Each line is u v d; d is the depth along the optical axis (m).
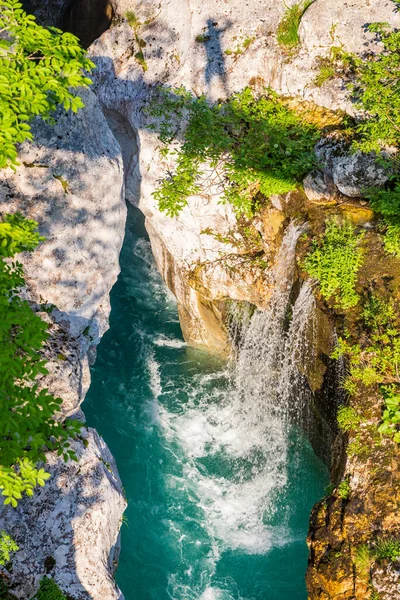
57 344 9.56
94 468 9.59
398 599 9.09
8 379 6.71
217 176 12.73
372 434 10.38
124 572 11.50
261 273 12.88
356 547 9.62
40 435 6.80
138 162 13.28
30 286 9.53
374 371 10.66
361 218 11.98
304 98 12.78
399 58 12.05
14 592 8.58
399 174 11.77
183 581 11.48
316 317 11.48
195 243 13.28
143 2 13.03
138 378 14.59
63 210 9.66
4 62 7.15
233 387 14.37
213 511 12.45
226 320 14.05
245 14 12.85
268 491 12.70
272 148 12.55
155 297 16.39
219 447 13.48
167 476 12.95
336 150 12.16
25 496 8.89
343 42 12.41
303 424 12.84
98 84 13.45
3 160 6.86
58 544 8.92
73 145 9.74
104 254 10.41
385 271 11.32
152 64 13.02
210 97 12.95
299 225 12.14
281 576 11.56
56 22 16.95
